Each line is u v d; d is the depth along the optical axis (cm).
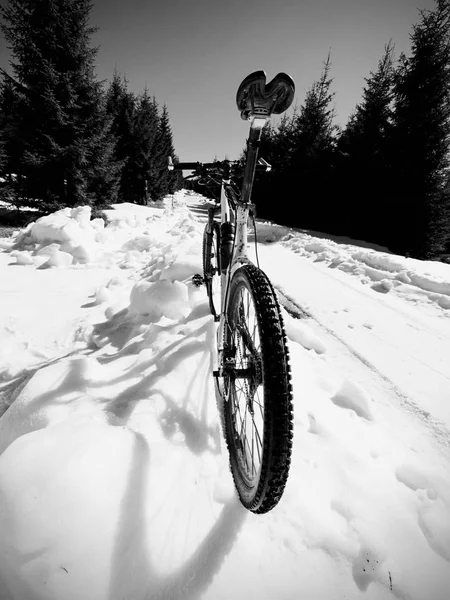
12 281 435
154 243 651
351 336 283
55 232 568
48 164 1022
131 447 127
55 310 341
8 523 93
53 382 172
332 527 112
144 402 164
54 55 1034
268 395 87
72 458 110
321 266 543
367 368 234
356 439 156
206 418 160
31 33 998
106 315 318
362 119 1262
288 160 1592
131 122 2053
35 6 989
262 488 90
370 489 129
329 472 134
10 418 155
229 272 152
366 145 1206
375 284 431
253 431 147
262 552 103
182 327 244
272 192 1684
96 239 680
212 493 123
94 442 120
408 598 96
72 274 482
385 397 201
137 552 97
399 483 135
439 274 426
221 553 102
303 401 175
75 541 93
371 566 103
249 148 122
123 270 515
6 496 98
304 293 393
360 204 1273
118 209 1458
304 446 147
